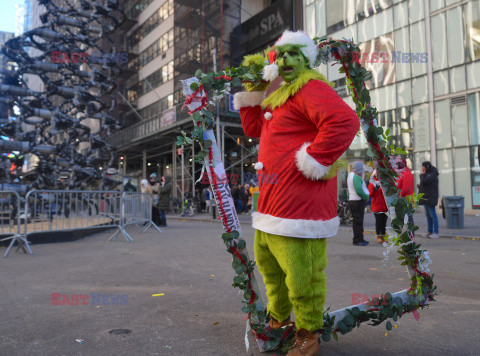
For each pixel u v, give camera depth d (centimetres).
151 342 243
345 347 232
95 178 1784
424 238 778
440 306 315
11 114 1738
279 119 214
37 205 990
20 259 576
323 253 210
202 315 299
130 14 3728
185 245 731
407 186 604
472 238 739
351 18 1950
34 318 293
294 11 2362
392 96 1784
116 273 464
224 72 226
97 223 852
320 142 191
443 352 223
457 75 1573
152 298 350
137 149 3086
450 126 1591
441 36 1622
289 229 198
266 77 218
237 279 216
